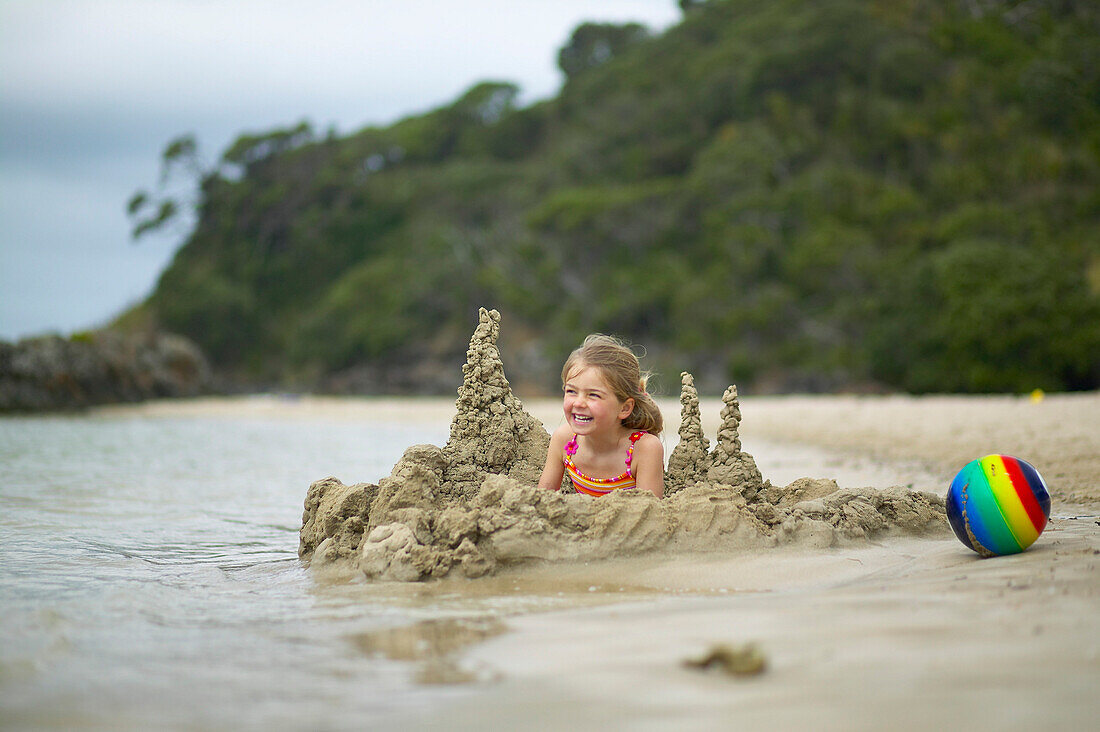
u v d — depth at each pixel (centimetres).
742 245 4925
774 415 1833
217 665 221
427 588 334
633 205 5434
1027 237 4234
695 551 370
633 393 410
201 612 295
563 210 5606
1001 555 350
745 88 6006
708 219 5162
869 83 5828
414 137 7762
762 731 159
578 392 405
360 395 5444
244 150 7550
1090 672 179
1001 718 158
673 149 6125
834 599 268
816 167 5419
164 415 2947
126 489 772
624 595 313
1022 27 6181
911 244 4503
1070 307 3388
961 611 237
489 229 6294
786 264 4834
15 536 504
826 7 6119
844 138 5625
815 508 411
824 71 5944
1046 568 299
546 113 7544
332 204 7200
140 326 6725
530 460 458
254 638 252
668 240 5419
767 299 4625
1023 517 344
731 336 4653
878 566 351
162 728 175
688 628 238
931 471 759
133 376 3388
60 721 179
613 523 372
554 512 372
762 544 378
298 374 6100
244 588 344
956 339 3453
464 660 220
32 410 2928
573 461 425
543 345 5097
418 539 367
